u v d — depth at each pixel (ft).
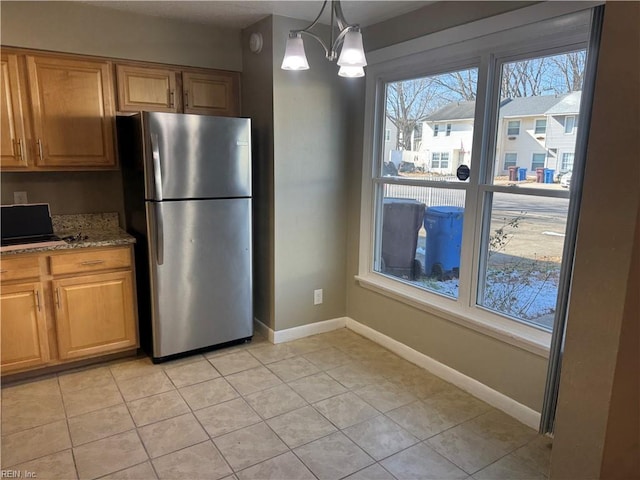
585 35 6.84
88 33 9.57
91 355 9.87
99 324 9.84
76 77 9.57
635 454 4.28
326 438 7.66
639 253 3.61
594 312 3.84
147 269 9.89
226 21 10.57
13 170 9.24
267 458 7.15
